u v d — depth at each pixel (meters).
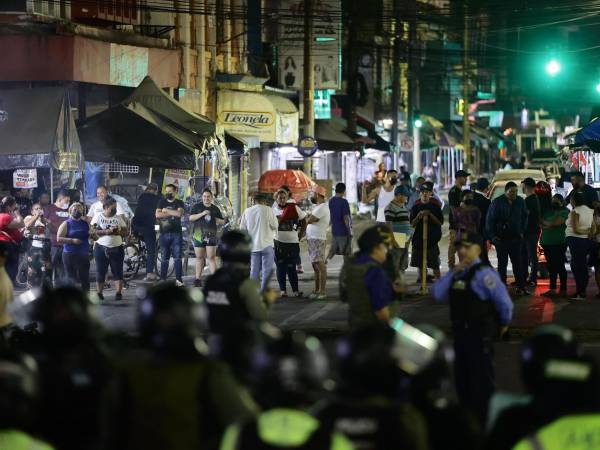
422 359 6.68
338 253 28.98
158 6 44.97
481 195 32.06
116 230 27.73
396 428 5.73
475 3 97.00
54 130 31.45
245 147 45.81
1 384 6.09
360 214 66.94
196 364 6.75
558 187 44.03
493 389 13.20
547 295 28.39
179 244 30.88
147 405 6.68
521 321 23.91
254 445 5.39
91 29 38.72
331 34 56.34
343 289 13.55
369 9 75.62
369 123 75.69
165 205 30.84
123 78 40.28
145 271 35.00
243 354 7.34
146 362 6.80
